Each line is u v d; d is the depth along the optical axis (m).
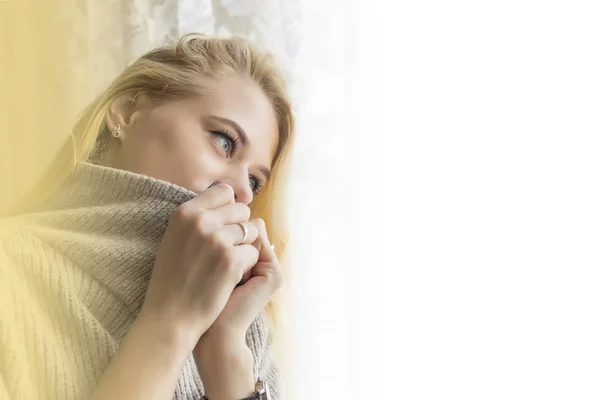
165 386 0.59
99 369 0.62
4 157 0.43
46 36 0.46
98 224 0.69
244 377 0.73
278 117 0.91
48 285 0.63
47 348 0.59
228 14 1.23
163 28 1.18
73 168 0.71
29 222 0.66
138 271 0.68
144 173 0.77
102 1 1.11
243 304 0.75
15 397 0.55
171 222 0.66
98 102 0.81
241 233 0.69
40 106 0.45
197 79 0.81
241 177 0.81
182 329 0.62
